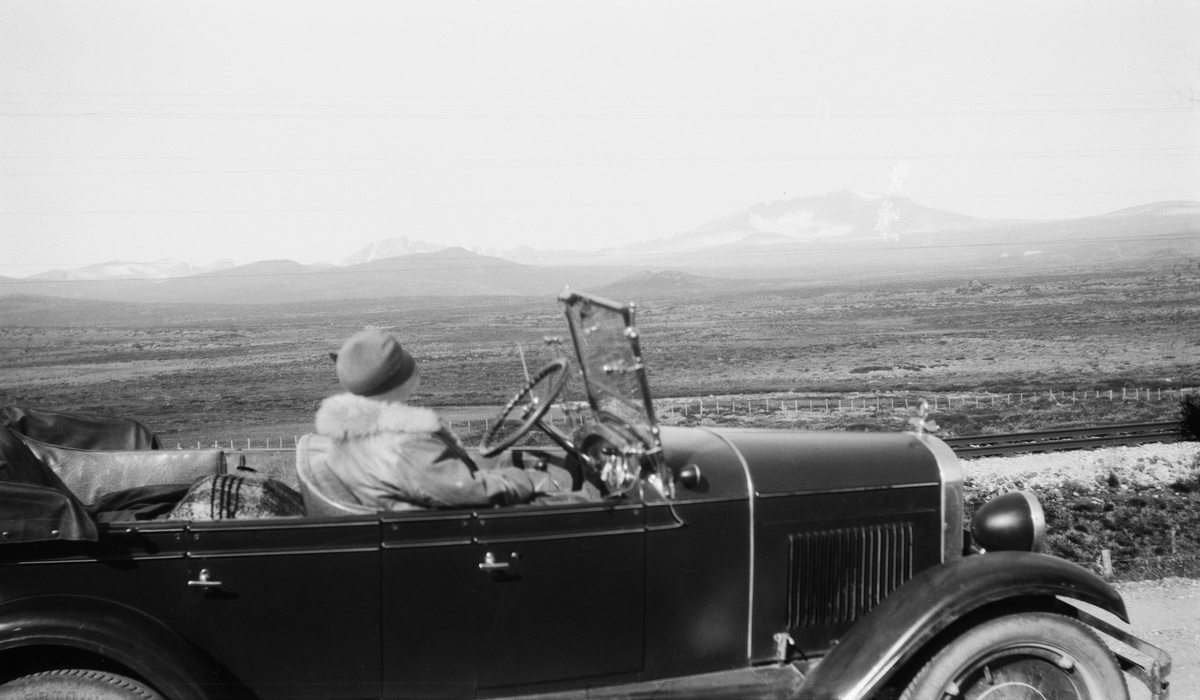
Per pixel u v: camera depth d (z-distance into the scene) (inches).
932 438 150.4
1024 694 128.3
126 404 1485.0
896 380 1414.9
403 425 117.9
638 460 122.2
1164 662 134.7
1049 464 395.5
